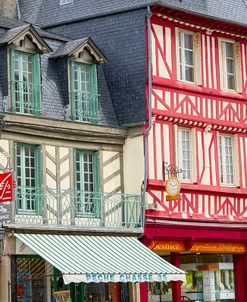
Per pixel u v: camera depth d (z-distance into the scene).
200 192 32.59
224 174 33.66
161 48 31.53
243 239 34.03
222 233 33.22
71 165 29.47
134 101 30.95
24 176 28.23
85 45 30.25
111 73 31.61
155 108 31.06
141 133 30.73
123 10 31.41
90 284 29.48
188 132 32.69
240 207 34.03
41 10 33.94
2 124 27.36
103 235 29.45
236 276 34.56
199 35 33.06
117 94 31.39
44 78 29.55
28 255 27.78
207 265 34.03
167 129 31.62
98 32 32.09
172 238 31.59
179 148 32.16
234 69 34.47
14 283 27.14
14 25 30.41
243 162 34.25
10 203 26.41
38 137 28.58
